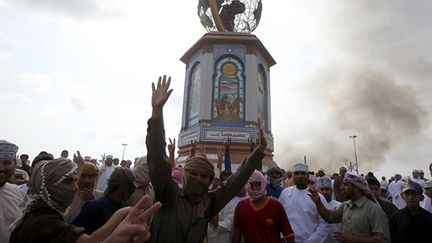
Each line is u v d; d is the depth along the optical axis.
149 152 3.92
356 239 5.47
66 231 2.71
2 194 5.00
